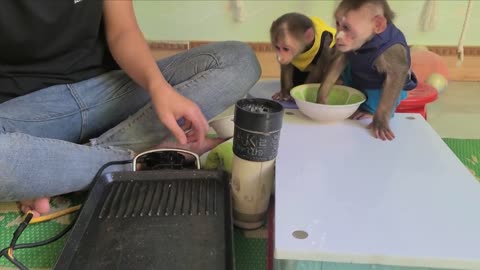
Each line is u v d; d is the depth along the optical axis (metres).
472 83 1.95
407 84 1.07
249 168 0.81
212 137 1.17
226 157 1.01
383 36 0.95
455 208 0.70
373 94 1.05
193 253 0.69
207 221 0.77
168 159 0.99
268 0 2.05
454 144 1.29
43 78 1.00
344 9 0.95
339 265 0.63
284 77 1.27
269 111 0.80
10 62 0.97
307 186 0.76
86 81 1.05
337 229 0.65
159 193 0.86
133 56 1.00
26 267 0.76
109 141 0.99
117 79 1.08
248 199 0.84
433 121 1.49
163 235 0.73
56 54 1.00
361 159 0.86
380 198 0.72
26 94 0.99
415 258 0.59
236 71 1.04
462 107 1.64
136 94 1.09
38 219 0.90
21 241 0.84
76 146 0.90
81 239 0.72
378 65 0.97
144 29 2.14
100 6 1.00
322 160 0.85
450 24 2.01
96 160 0.92
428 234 0.64
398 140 0.94
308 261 0.62
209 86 1.02
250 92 1.40
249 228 0.87
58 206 0.95
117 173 0.90
